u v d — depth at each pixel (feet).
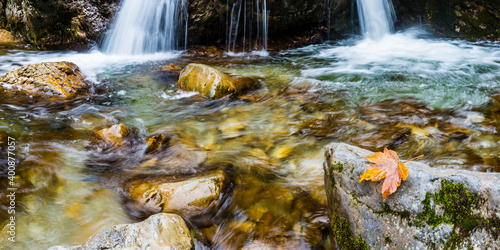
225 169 11.14
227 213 9.31
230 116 15.74
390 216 6.53
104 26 24.94
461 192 6.24
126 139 12.92
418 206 6.33
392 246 6.40
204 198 9.30
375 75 21.30
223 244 8.35
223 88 17.60
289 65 24.34
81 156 11.92
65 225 8.66
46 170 10.89
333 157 7.85
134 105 16.87
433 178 6.47
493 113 15.20
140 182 10.33
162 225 7.38
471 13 32.17
